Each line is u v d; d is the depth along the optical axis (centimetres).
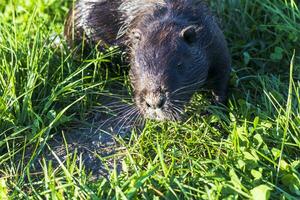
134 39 93
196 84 92
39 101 98
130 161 86
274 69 106
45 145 94
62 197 80
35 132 93
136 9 101
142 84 88
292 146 86
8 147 90
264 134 88
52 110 95
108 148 93
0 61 100
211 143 88
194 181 82
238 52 109
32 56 98
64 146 94
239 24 112
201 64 92
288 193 79
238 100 96
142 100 88
